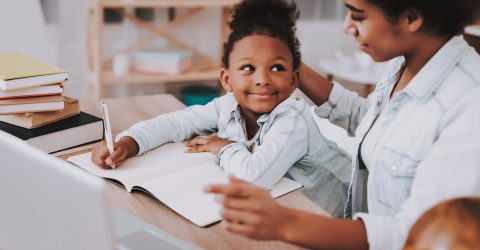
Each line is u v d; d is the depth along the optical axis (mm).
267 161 1163
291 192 1153
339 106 1460
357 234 797
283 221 772
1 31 3113
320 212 1076
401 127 1001
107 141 1214
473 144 837
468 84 901
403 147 989
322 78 1465
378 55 948
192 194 1102
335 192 1321
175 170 1210
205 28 3598
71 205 705
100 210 672
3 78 1248
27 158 738
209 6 3391
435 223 598
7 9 3098
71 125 1319
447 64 940
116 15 3355
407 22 891
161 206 1080
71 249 745
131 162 1235
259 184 1146
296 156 1221
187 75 3355
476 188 809
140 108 1642
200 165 1220
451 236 579
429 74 954
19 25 3150
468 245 569
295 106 1266
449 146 858
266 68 1209
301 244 782
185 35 3562
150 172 1186
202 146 1309
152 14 3436
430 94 951
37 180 739
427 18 887
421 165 865
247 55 1208
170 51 3379
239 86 1238
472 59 940
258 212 755
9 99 1271
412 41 925
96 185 662
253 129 1340
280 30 1209
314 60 4074
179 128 1372
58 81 1337
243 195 756
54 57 3303
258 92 1227
